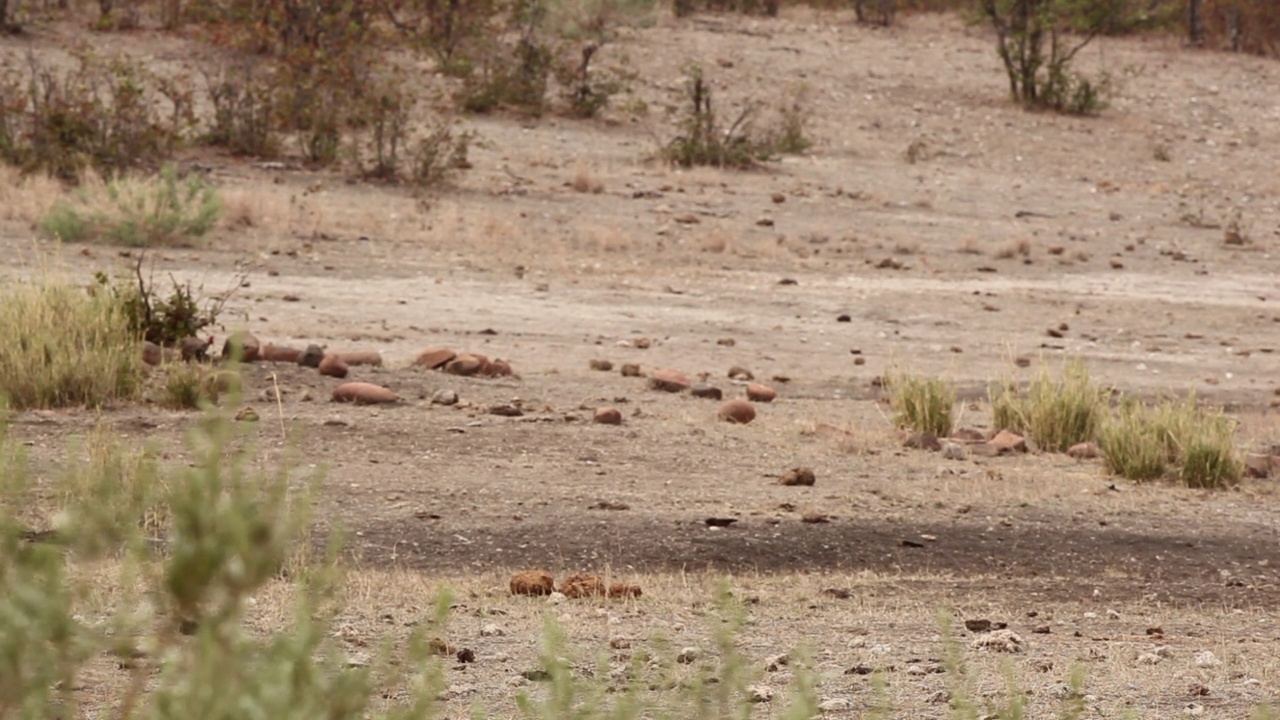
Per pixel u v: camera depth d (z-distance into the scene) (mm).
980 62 156625
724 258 85062
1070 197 114938
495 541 31516
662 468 39281
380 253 77250
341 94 100188
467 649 21516
